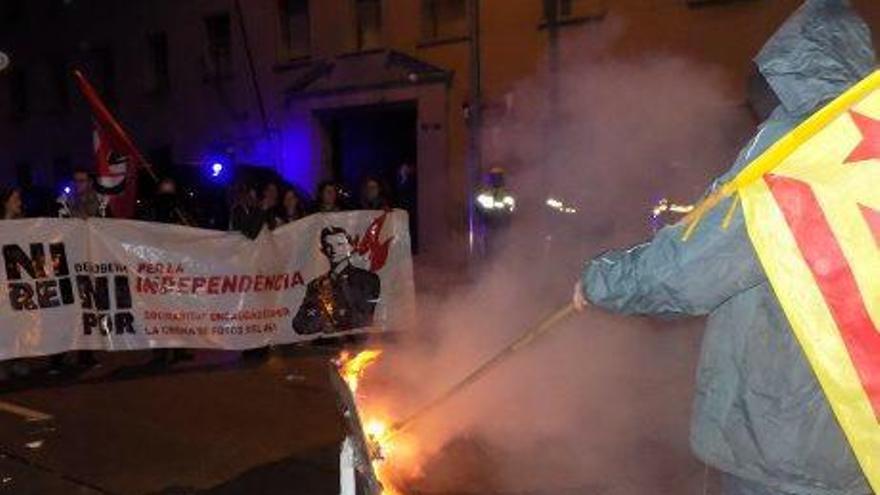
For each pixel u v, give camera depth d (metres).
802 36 2.17
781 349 2.16
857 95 2.08
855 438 2.07
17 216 8.50
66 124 27.75
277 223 9.49
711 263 2.16
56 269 7.62
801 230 2.11
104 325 7.79
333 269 8.63
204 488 4.86
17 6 29.02
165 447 5.62
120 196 9.73
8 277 7.43
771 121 2.28
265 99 21.84
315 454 5.37
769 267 2.11
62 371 8.05
